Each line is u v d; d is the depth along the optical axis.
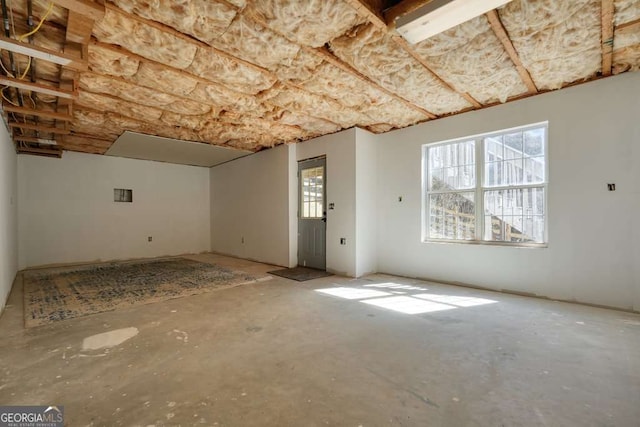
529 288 3.65
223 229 7.76
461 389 1.75
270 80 3.16
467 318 2.92
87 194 6.39
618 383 1.79
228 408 1.58
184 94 3.45
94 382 1.83
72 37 2.22
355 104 3.86
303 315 3.04
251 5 2.07
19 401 1.64
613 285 3.12
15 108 3.31
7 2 1.92
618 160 3.09
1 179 3.41
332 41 2.50
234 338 2.48
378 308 3.25
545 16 2.22
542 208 3.62
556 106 3.44
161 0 1.99
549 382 1.81
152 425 1.46
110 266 6.00
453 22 2.09
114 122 4.38
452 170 4.41
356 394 1.71
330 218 5.19
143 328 2.71
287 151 5.81
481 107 3.98
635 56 2.77
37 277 4.93
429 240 4.62
